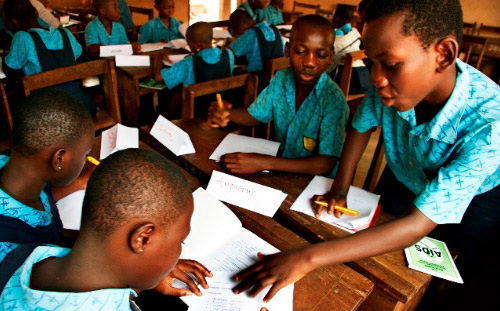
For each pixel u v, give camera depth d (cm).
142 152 59
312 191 115
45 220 86
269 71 244
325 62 137
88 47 294
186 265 82
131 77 245
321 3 562
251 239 92
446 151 86
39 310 55
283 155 164
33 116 73
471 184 77
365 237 82
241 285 78
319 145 142
